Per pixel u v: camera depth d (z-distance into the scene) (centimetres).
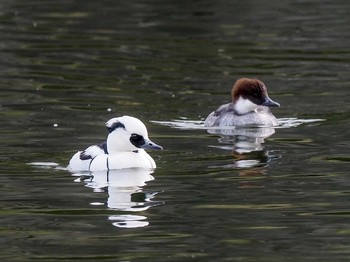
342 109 2059
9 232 1287
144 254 1201
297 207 1388
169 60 2541
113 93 2194
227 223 1320
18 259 1187
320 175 1559
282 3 3316
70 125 1903
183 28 2930
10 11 3152
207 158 1680
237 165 1628
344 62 2528
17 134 1828
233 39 2798
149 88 2247
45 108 2047
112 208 1387
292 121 1980
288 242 1243
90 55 2589
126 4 3288
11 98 2134
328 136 1842
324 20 3047
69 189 1488
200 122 1973
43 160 1656
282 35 2852
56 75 2364
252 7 3244
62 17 3073
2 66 2455
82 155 1627
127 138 1619
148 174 1574
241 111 1986
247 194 1454
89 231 1290
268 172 1582
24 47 2672
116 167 1602
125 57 2566
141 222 1327
